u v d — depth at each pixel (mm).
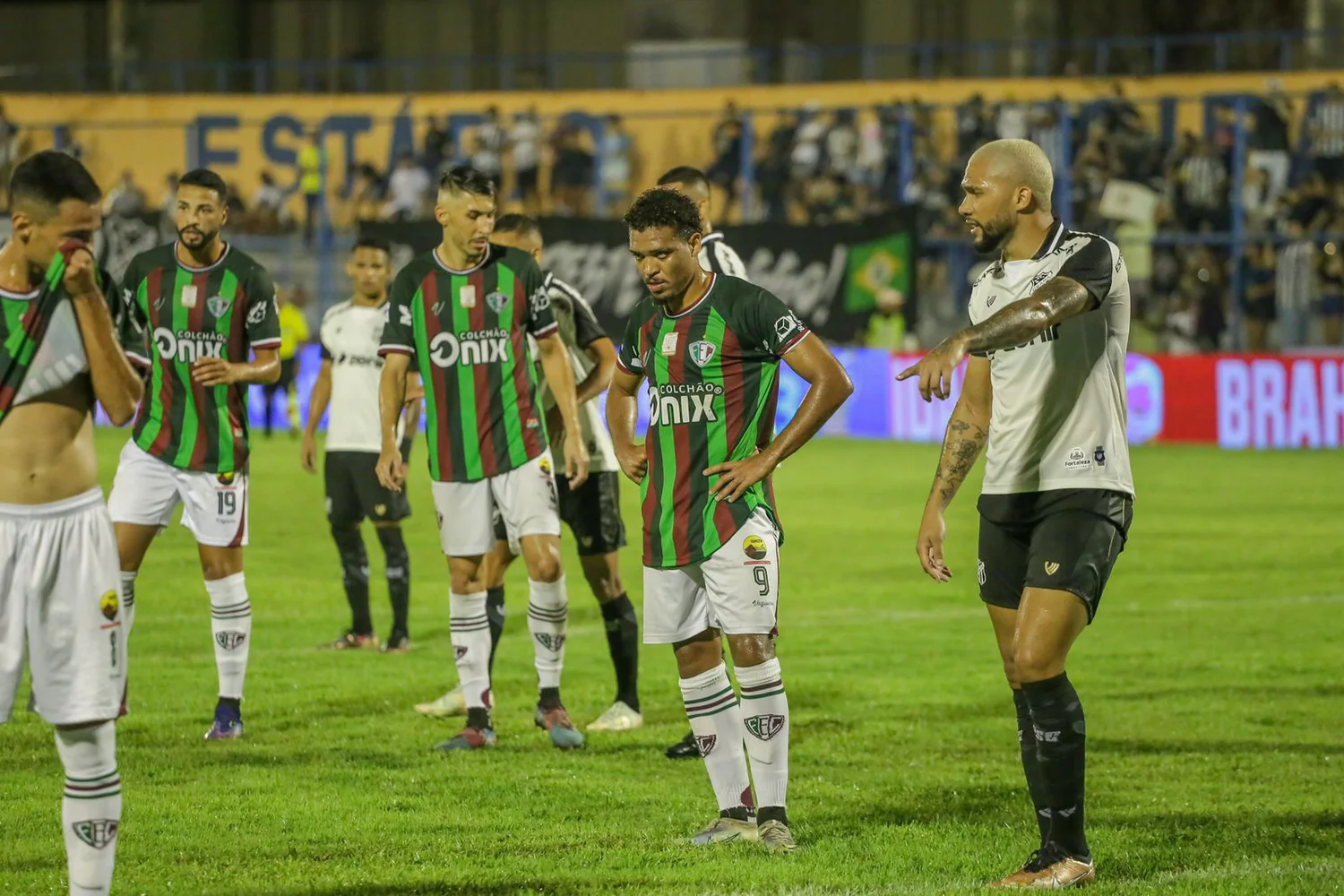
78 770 7988
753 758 10070
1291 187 49812
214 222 13484
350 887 9070
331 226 55438
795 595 22469
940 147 56969
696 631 10258
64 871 9266
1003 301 9289
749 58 65312
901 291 47219
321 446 45531
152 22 72250
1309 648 18312
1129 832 10398
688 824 10680
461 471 13266
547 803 11266
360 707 14812
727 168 53688
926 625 19938
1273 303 48875
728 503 9945
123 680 8117
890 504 33188
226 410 13562
